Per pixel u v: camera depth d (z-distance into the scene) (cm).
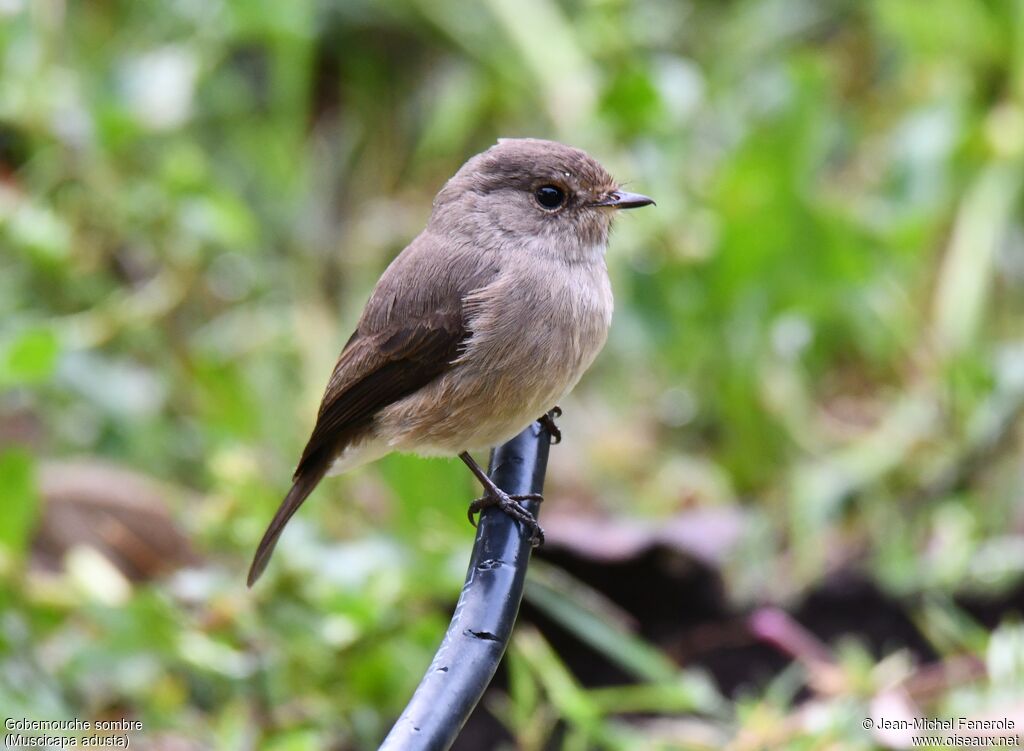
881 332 1260
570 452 1264
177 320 1277
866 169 1404
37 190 1280
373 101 1504
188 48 1348
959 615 1042
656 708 948
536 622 1022
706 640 1028
